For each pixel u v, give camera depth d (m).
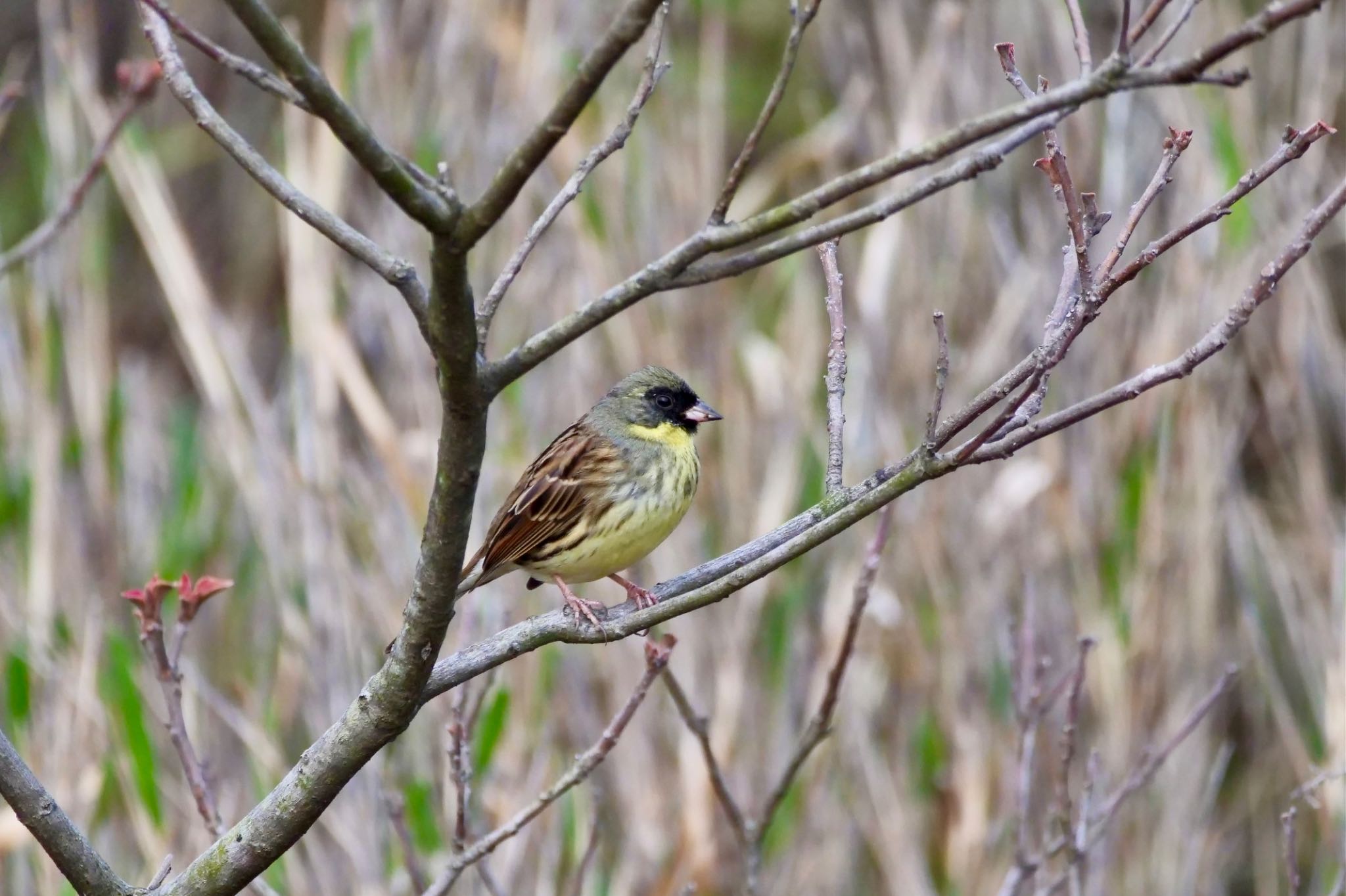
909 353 12.38
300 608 11.14
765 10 18.25
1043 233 12.62
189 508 13.01
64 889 9.87
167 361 19.22
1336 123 13.63
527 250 5.42
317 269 12.22
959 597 11.77
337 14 14.05
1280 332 12.70
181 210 20.47
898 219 12.67
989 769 11.31
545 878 9.63
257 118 20.73
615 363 12.45
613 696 11.11
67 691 10.48
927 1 14.19
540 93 12.98
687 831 10.38
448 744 10.04
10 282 13.73
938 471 5.70
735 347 12.78
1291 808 8.03
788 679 11.48
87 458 12.58
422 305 5.08
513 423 12.29
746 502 12.04
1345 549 12.07
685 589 6.87
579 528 9.52
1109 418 12.16
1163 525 11.82
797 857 10.98
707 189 12.95
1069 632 11.67
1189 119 12.76
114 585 12.47
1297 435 12.73
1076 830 9.25
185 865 10.10
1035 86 13.02
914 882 10.91
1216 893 12.05
